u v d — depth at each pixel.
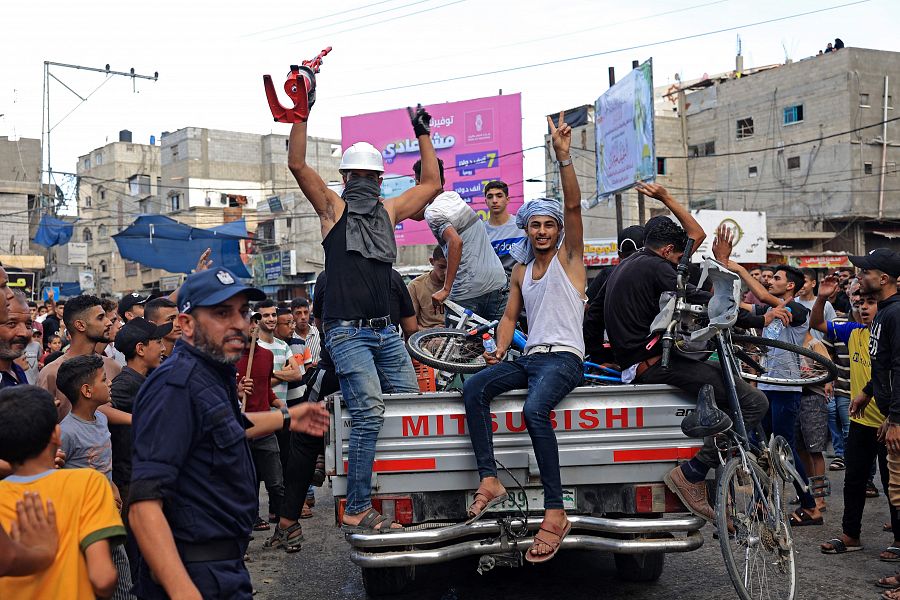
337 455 4.75
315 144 60.56
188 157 56.50
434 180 5.32
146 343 5.13
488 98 30.84
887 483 6.08
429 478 4.81
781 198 45.06
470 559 6.45
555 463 4.61
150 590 2.90
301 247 43.94
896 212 42.91
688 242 5.14
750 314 5.50
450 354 6.07
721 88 48.00
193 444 2.93
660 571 5.60
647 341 5.05
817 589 5.41
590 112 41.41
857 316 8.57
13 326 4.86
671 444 4.86
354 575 6.17
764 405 4.96
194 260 25.81
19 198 44.66
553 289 4.92
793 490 8.40
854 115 42.25
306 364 8.66
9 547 2.62
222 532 2.94
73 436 4.26
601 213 41.78
